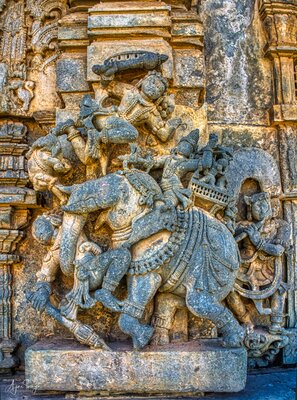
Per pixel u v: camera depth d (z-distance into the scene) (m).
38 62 3.40
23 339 3.19
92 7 3.07
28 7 3.45
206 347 2.70
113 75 2.89
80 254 2.77
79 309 2.73
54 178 2.87
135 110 2.87
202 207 2.91
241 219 3.29
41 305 2.74
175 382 2.61
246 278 3.18
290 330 3.21
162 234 2.72
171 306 2.82
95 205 2.74
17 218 3.22
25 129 3.36
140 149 2.91
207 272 2.71
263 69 3.48
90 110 2.83
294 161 3.38
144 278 2.69
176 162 2.85
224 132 3.38
